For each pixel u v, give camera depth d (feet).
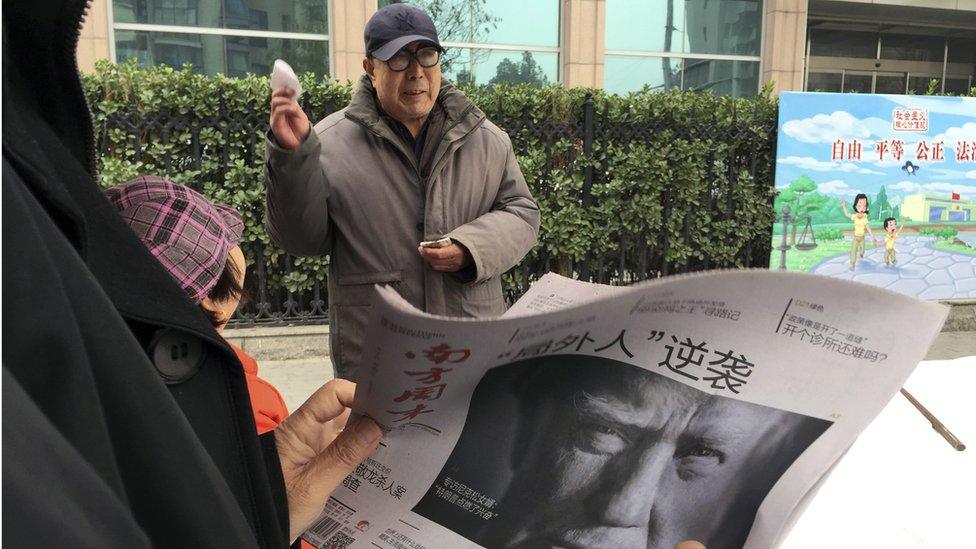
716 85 27.76
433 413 2.18
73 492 1.02
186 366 1.67
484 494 2.25
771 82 15.83
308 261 13.71
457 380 2.00
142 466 1.32
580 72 25.50
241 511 1.62
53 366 1.14
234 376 1.79
